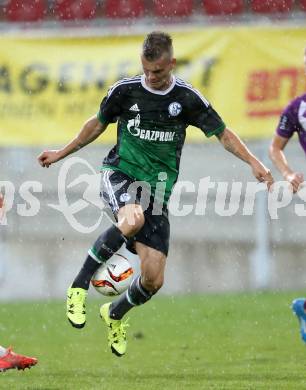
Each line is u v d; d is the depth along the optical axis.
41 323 42.03
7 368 25.81
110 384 27.88
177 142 26.58
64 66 51.50
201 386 27.31
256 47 50.53
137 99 25.92
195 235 66.94
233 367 30.70
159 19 53.09
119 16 54.41
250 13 53.31
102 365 31.61
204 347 35.12
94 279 26.02
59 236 64.81
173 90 25.89
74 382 28.28
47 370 30.58
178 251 64.31
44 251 62.88
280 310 44.19
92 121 26.62
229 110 50.66
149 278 25.88
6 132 51.66
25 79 51.78
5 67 51.91
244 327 39.75
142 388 27.11
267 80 50.59
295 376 28.84
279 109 50.53
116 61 51.09
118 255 26.23
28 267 59.16
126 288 25.95
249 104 50.62
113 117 26.58
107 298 51.34
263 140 55.16
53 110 51.50
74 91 51.41
